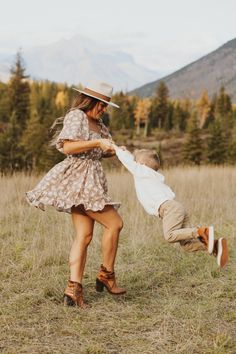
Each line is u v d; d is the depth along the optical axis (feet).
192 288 16.57
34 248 20.72
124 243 22.44
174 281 17.42
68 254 19.94
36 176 42.78
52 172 14.93
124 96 405.39
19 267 18.38
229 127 269.64
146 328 13.02
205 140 269.64
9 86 295.07
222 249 13.69
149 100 398.42
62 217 26.96
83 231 14.97
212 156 212.23
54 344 11.95
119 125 371.56
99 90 14.87
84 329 12.78
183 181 40.34
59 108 299.38
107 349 11.72
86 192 14.58
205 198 33.14
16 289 16.01
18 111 287.48
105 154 15.72
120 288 15.55
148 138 343.46
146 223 26.27
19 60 297.94
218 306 14.74
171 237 14.26
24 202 31.07
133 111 388.57
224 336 12.37
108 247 15.14
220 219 28.02
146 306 14.76
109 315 13.88
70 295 14.48
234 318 13.88
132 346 11.96
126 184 38.22
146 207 14.96
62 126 15.51
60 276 17.31
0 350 11.51
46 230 23.95
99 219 14.97
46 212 28.50
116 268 18.56
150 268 18.75
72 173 14.78
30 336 12.38
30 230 24.54
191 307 14.57
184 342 12.12
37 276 17.29
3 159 112.57
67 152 14.60
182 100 447.42
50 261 19.20
